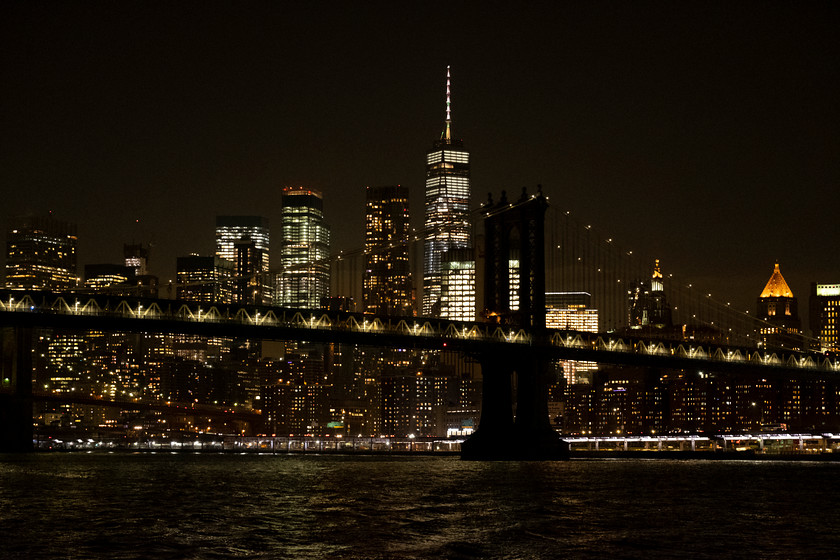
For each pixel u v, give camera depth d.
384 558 67.31
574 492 118.25
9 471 154.25
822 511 96.75
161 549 69.88
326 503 102.00
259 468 180.50
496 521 86.94
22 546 70.88
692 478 148.88
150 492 114.31
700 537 77.38
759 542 74.88
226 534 77.19
